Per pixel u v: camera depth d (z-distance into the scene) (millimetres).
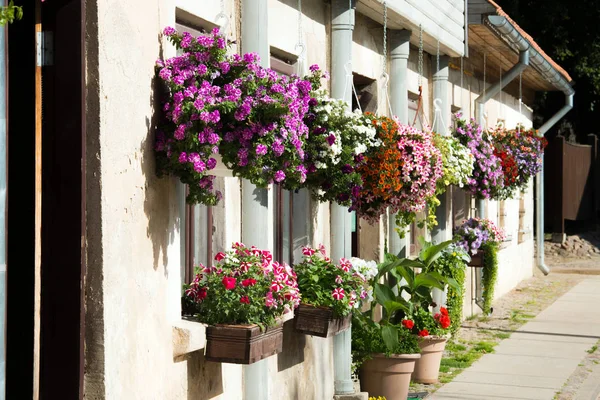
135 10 5277
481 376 10672
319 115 6902
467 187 12656
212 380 6324
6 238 4699
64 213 4844
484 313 15164
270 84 5574
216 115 5246
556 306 16938
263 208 7000
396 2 9516
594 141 28781
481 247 14414
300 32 7867
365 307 10430
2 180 4602
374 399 8805
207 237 6609
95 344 4969
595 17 26141
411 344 9195
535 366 11336
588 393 9914
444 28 11383
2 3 4703
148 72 5406
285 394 7586
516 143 14305
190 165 5344
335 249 8781
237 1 6859
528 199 21719
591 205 28641
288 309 7125
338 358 8633
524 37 13984
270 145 5504
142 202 5359
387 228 10758
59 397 4859
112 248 5039
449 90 13484
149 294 5449
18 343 4770
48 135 4852
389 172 8344
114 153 5062
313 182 7277
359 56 9781
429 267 11602
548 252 25766
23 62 4816
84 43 4848
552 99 27781
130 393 5215
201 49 5465
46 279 4867
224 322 5992
